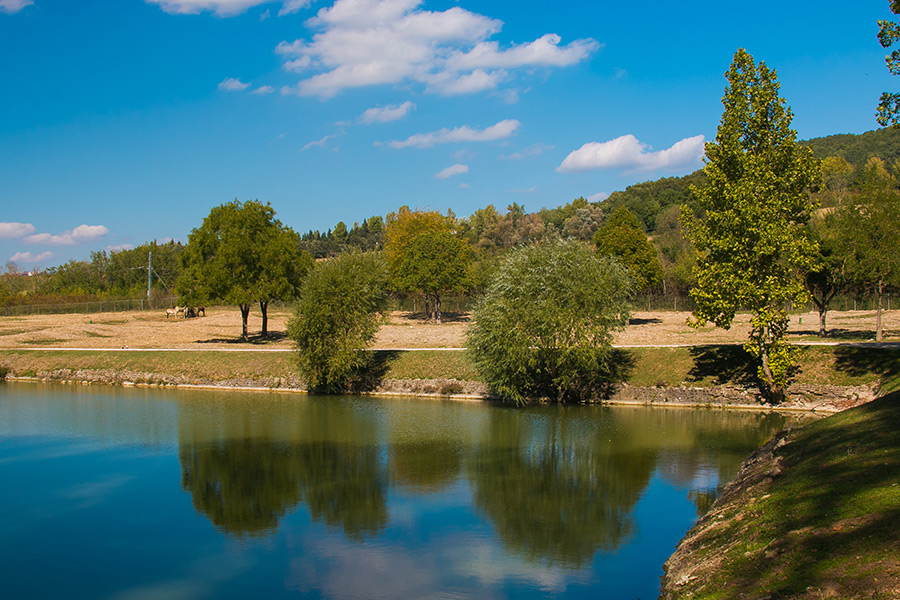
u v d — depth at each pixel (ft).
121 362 199.41
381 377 171.94
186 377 187.42
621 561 67.21
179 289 226.17
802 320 225.35
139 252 497.46
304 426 132.36
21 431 130.82
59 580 66.74
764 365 129.70
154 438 124.16
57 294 421.18
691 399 140.87
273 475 100.83
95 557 72.18
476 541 74.28
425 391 164.66
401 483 95.81
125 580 66.39
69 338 246.68
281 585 64.44
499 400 155.33
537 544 72.74
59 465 107.76
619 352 160.35
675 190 598.34
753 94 118.11
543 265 141.90
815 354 136.46
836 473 56.54
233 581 65.72
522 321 139.44
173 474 102.12
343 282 165.27
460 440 119.24
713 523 62.44
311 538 76.38
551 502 86.12
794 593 37.99
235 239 217.15
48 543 76.28
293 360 172.65
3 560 71.72
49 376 198.49
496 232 509.35
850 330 187.11
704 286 126.21
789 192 120.88
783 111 118.11
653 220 543.80
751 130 119.75
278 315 343.87
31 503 89.61
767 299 121.70
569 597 59.57
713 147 123.03
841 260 156.87
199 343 227.20
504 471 99.86
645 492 88.12
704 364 147.95
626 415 135.23
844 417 79.77
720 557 50.72
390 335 236.43
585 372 146.41
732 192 117.39
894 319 218.18
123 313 355.77
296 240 229.86
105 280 491.72
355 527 79.56
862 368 128.57
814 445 71.26
